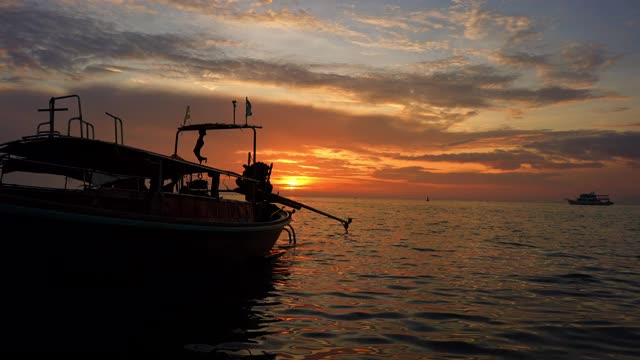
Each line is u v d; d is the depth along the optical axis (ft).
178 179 43.50
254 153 56.75
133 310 31.96
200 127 52.16
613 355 25.09
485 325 31.09
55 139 31.45
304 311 33.88
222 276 44.62
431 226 161.99
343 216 243.81
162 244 33.73
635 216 354.74
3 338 25.30
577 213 425.28
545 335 28.86
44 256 28.07
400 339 27.37
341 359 23.43
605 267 61.93
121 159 35.63
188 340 25.61
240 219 51.19
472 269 58.08
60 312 29.50
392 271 55.31
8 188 30.35
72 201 31.07
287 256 68.03
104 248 30.12
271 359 23.00
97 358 22.33
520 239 109.50
